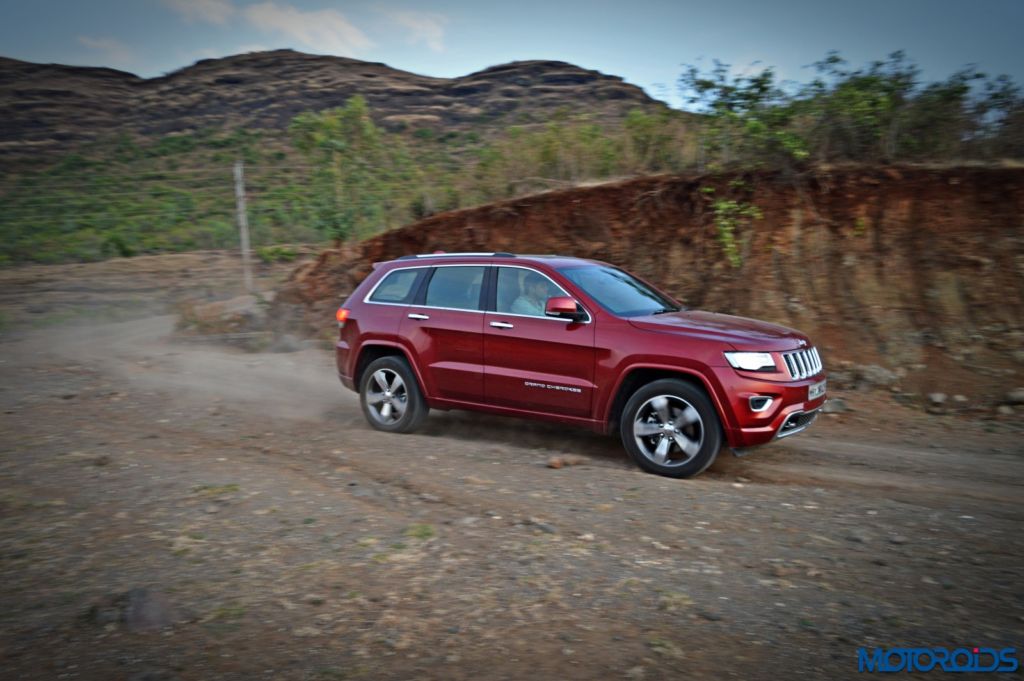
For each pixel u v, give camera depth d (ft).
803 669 10.40
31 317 53.11
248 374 35.09
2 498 17.63
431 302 23.95
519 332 21.90
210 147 200.85
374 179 49.88
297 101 323.37
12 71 353.92
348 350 25.58
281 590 12.81
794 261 35.17
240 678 10.12
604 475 19.94
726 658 10.69
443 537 15.38
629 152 44.14
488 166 46.91
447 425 25.82
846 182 35.91
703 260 36.91
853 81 37.93
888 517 16.83
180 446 22.70
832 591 12.91
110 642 11.09
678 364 19.57
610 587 13.00
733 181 37.35
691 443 19.60
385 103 306.96
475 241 41.39
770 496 18.31
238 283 64.69
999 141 36.58
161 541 15.01
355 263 43.93
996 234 32.99
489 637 11.26
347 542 15.03
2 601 12.42
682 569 13.82
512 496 18.07
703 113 39.58
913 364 30.01
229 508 16.99
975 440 23.93
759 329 20.52
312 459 21.35
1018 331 29.96
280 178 143.13
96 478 19.21
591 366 20.83
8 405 28.40
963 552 14.73
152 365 37.24
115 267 76.02
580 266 22.99
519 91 286.05
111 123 314.96
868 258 34.14
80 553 14.43
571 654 10.78
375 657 10.68
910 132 38.17
